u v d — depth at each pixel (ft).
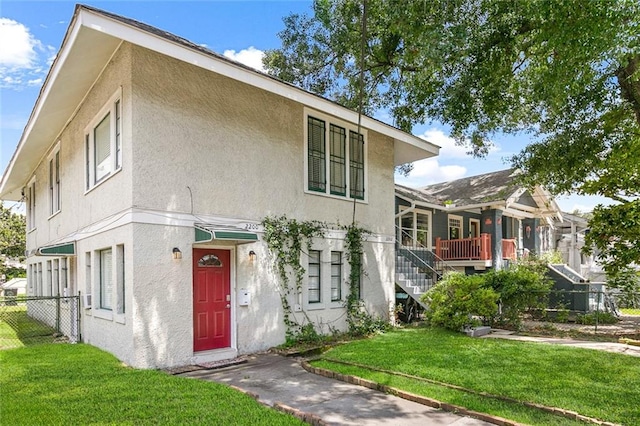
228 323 30.60
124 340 26.09
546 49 32.81
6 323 49.73
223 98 31.04
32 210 62.59
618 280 41.65
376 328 40.68
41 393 19.29
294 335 34.22
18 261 127.03
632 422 16.53
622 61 31.37
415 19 36.83
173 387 20.62
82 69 30.30
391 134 43.29
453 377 22.75
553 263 65.36
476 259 60.34
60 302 41.04
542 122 48.49
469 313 38.73
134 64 26.27
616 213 37.09
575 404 18.42
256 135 33.06
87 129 34.83
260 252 32.60
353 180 41.91
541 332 39.11
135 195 25.67
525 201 71.77
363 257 41.96
